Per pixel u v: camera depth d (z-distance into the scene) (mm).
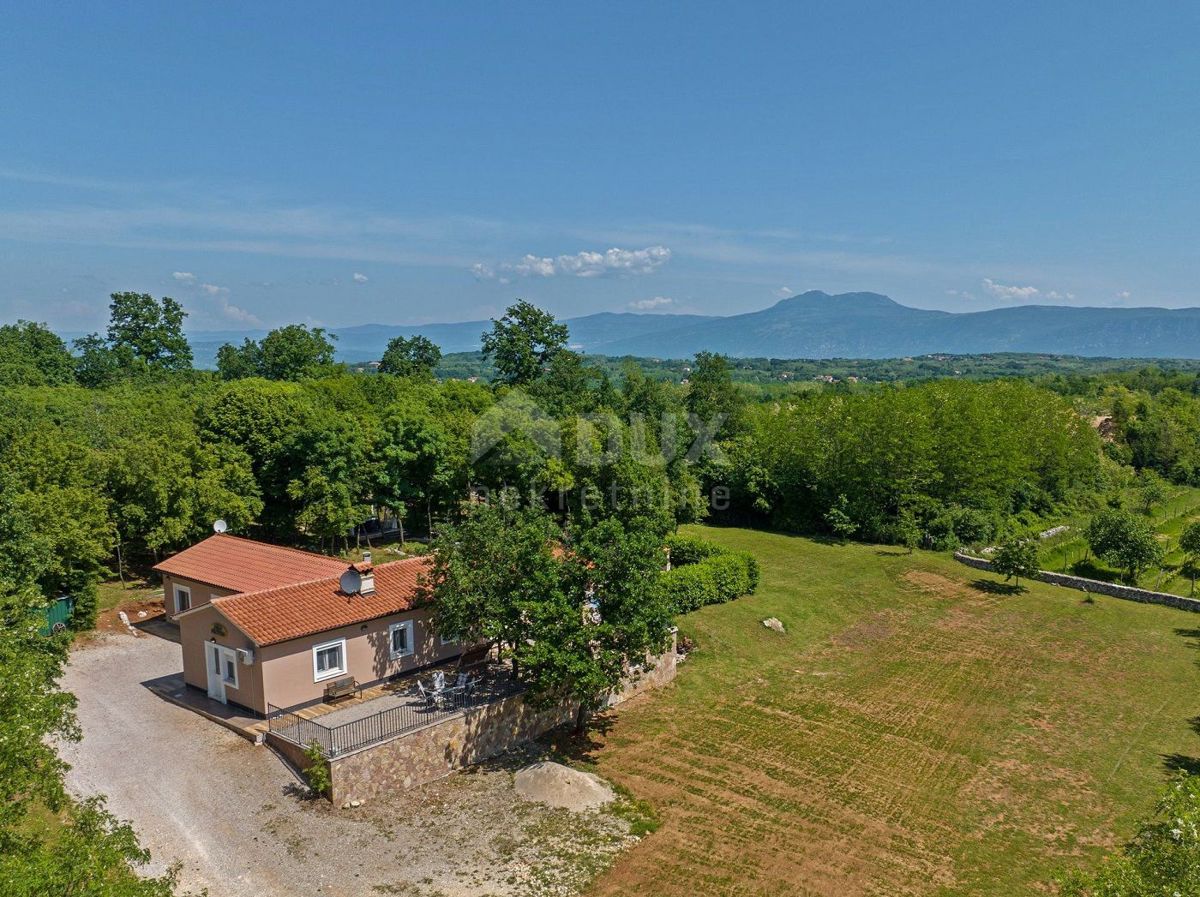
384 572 29359
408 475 51781
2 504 28266
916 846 21062
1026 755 26578
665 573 38188
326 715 24734
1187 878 11664
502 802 22297
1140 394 123312
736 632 36875
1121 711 30344
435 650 29312
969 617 41469
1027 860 20594
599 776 24125
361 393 78562
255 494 44906
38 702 13594
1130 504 72812
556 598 25031
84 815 12617
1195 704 31156
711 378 80688
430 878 18578
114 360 97375
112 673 29219
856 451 61406
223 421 48406
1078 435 74688
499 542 27047
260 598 25750
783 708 29797
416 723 23688
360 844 19781
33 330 95000
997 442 63094
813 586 45469
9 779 12242
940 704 30562
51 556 29625
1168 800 13391
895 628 39656
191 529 38906
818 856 20359
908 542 55688
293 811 20844
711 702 30141
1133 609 43031
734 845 20672
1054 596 45250
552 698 25469
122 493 38688
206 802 20938
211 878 18000
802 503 65250
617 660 25297
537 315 88500
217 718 25125
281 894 17656
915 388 75062
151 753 23234
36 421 50688
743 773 24672
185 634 27453
